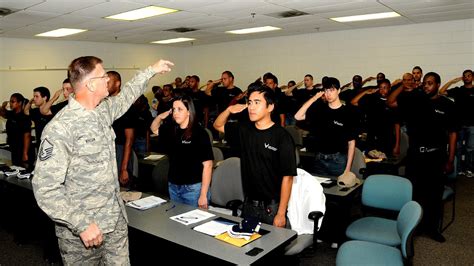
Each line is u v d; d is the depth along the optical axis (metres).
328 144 3.60
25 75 8.01
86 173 1.62
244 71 9.69
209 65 10.41
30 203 3.47
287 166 2.30
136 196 2.64
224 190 3.05
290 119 7.22
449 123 3.46
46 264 3.21
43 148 1.50
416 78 6.56
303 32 8.20
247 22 6.52
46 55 8.29
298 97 7.45
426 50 7.06
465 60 6.72
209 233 2.00
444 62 6.92
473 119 5.93
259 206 2.44
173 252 2.17
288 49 8.82
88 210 1.64
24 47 7.96
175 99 2.70
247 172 2.46
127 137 3.64
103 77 1.69
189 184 2.78
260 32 8.04
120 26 6.63
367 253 2.32
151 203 2.51
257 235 1.96
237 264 1.66
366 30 7.66
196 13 5.54
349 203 3.12
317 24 6.96
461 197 4.85
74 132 1.58
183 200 2.81
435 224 3.55
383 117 5.46
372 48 7.64
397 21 6.77
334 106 3.54
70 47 8.66
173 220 2.22
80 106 1.64
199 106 7.41
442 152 3.45
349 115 3.48
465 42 6.66
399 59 7.37
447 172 3.72
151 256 2.33
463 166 6.04
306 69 8.61
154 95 8.80
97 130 1.66
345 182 3.05
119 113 1.93
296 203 2.56
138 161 4.32
